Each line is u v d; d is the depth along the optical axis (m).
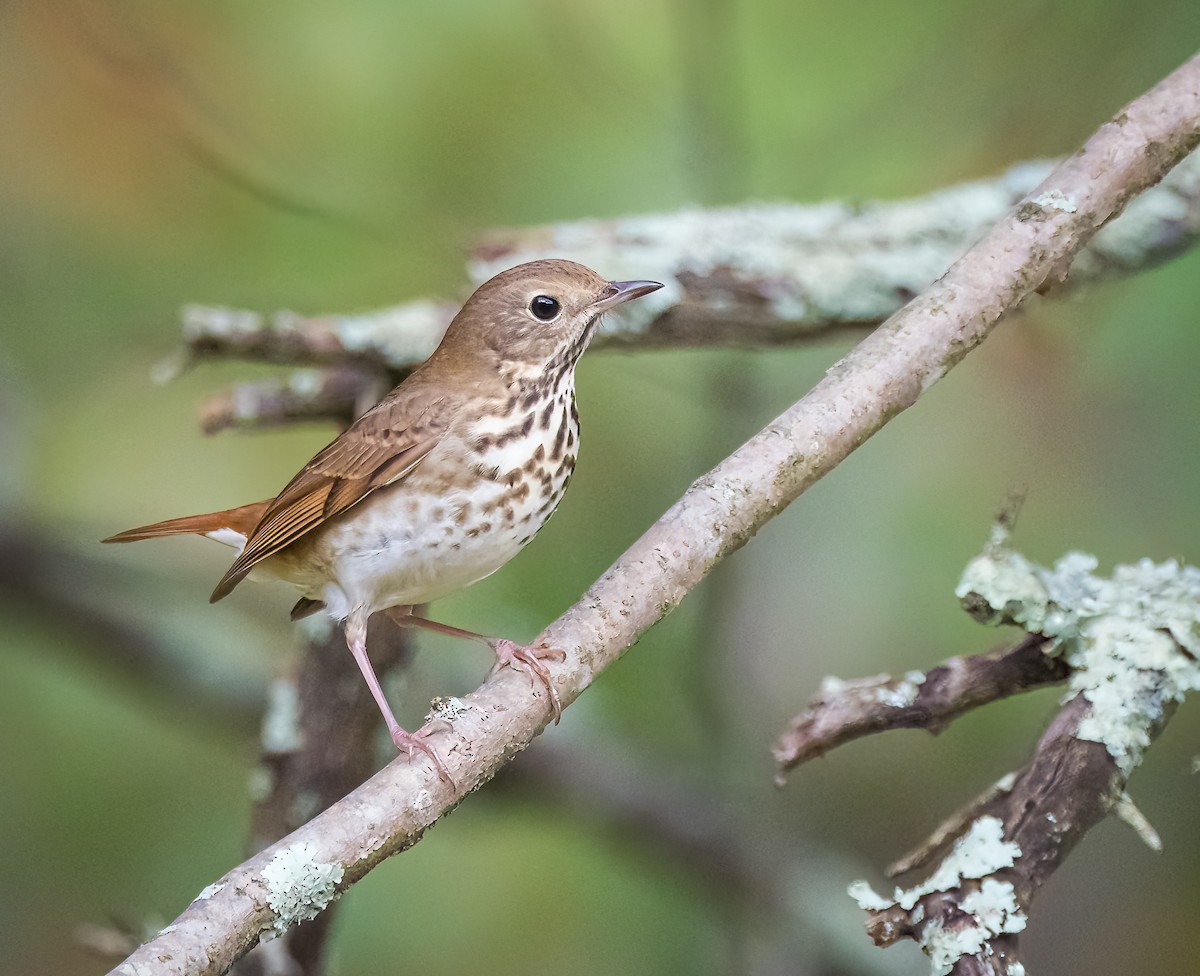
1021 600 6.47
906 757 11.58
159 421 12.09
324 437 12.42
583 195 10.76
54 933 11.09
